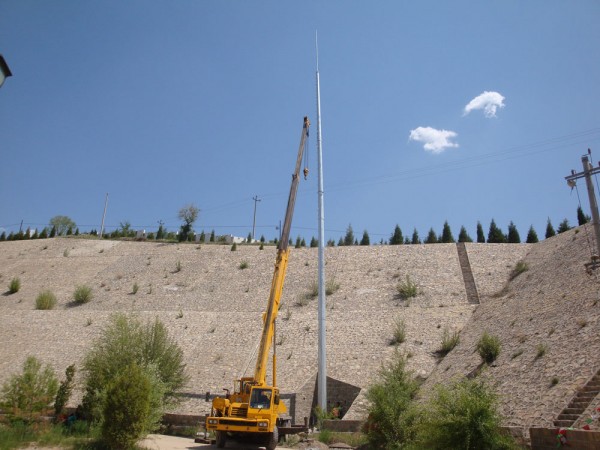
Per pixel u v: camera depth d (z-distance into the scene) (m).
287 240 25.72
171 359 30.64
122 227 88.31
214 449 21.22
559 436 15.55
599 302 27.47
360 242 75.12
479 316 40.66
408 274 53.69
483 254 56.59
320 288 34.22
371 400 21.55
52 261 70.50
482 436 15.43
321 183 39.09
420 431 17.89
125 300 54.22
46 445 18.31
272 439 21.58
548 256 46.72
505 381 26.05
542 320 30.94
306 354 38.53
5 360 40.22
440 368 33.88
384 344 38.84
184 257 67.69
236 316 47.16
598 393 19.28
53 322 47.59
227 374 36.66
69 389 26.34
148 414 19.25
